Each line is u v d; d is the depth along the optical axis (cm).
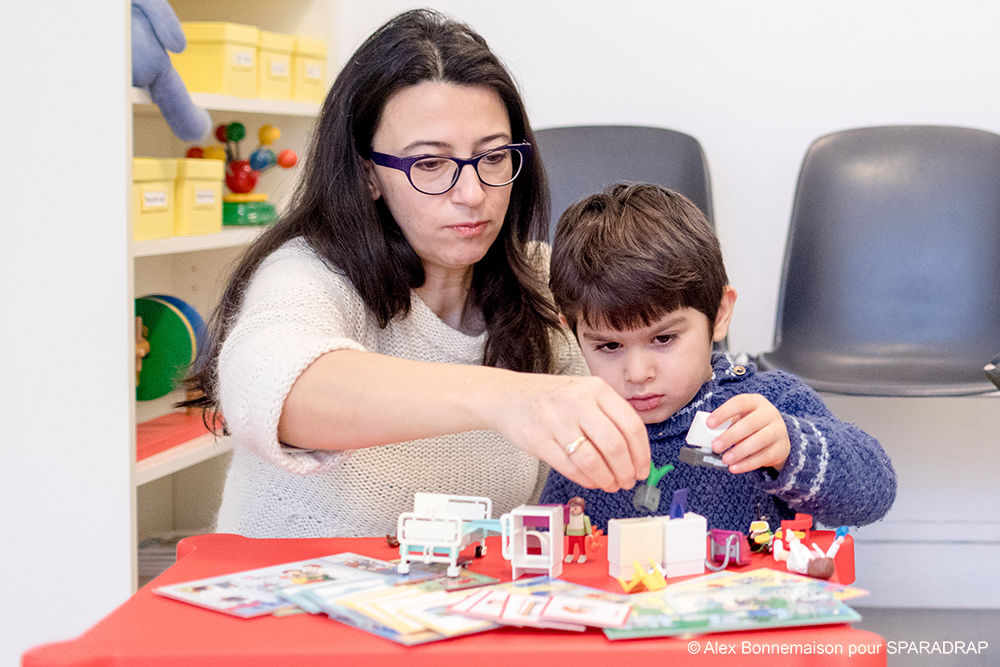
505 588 64
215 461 200
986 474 194
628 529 67
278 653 55
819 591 62
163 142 196
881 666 55
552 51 198
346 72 96
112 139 137
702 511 93
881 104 192
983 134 181
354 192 96
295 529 102
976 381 156
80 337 141
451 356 105
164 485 201
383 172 94
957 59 188
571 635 57
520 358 106
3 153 140
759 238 198
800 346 176
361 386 70
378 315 98
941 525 196
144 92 143
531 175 105
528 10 197
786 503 94
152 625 59
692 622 57
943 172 180
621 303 87
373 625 57
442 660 55
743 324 201
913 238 179
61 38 136
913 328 177
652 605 60
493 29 199
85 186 138
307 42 191
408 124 91
